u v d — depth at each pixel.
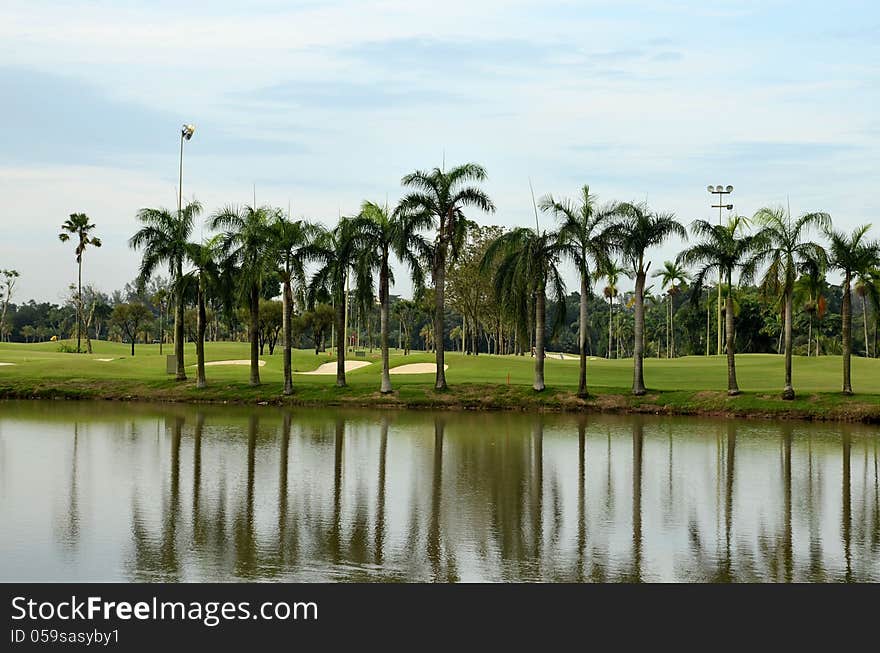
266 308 104.19
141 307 118.44
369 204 57.25
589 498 25.23
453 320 177.25
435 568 17.97
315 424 44.06
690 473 29.91
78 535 20.08
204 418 46.56
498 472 29.70
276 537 20.11
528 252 54.62
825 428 44.44
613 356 166.75
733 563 18.53
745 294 123.44
